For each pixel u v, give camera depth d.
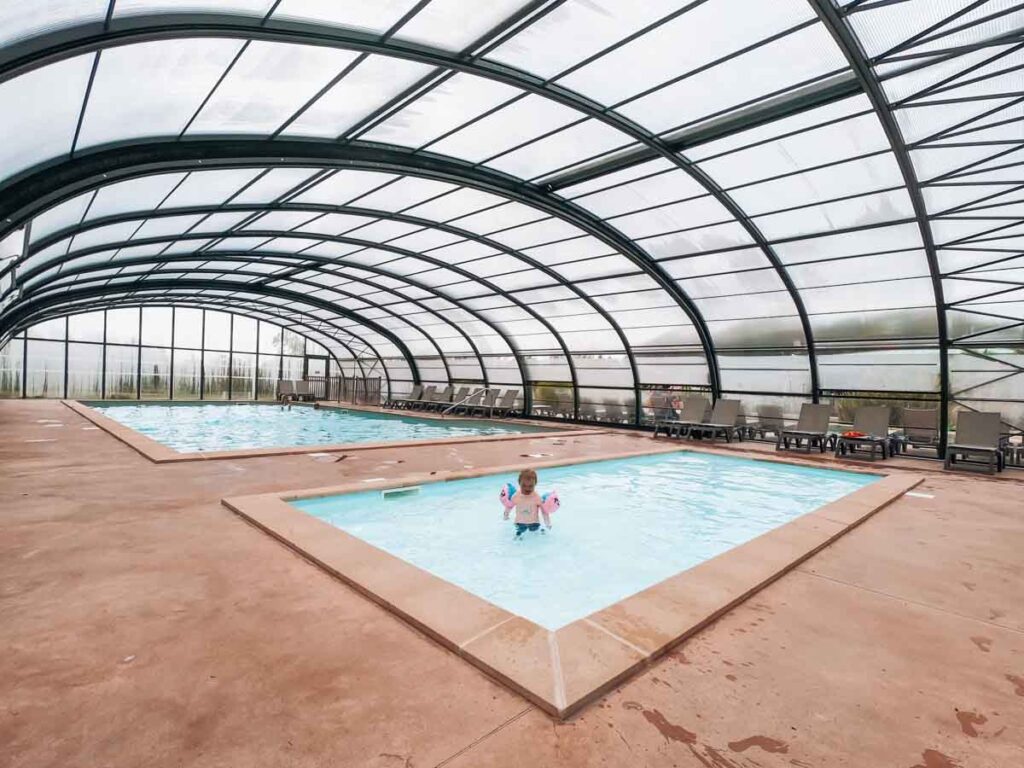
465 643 2.50
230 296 22.95
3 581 3.17
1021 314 10.13
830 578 3.68
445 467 8.31
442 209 11.69
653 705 2.12
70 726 1.87
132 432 10.60
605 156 9.21
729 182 9.37
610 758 1.79
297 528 4.29
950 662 2.53
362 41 5.92
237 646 2.49
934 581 3.64
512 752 1.80
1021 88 6.57
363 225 12.80
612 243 11.93
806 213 9.86
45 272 12.98
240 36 5.20
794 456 11.01
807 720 2.04
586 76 7.06
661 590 3.27
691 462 10.89
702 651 2.59
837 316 12.24
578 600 4.32
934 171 8.27
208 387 26.70
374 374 29.58
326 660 2.38
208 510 4.99
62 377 23.16
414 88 7.13
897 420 11.67
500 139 8.72
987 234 9.22
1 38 3.70
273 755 1.75
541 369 20.31
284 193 10.38
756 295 12.80
